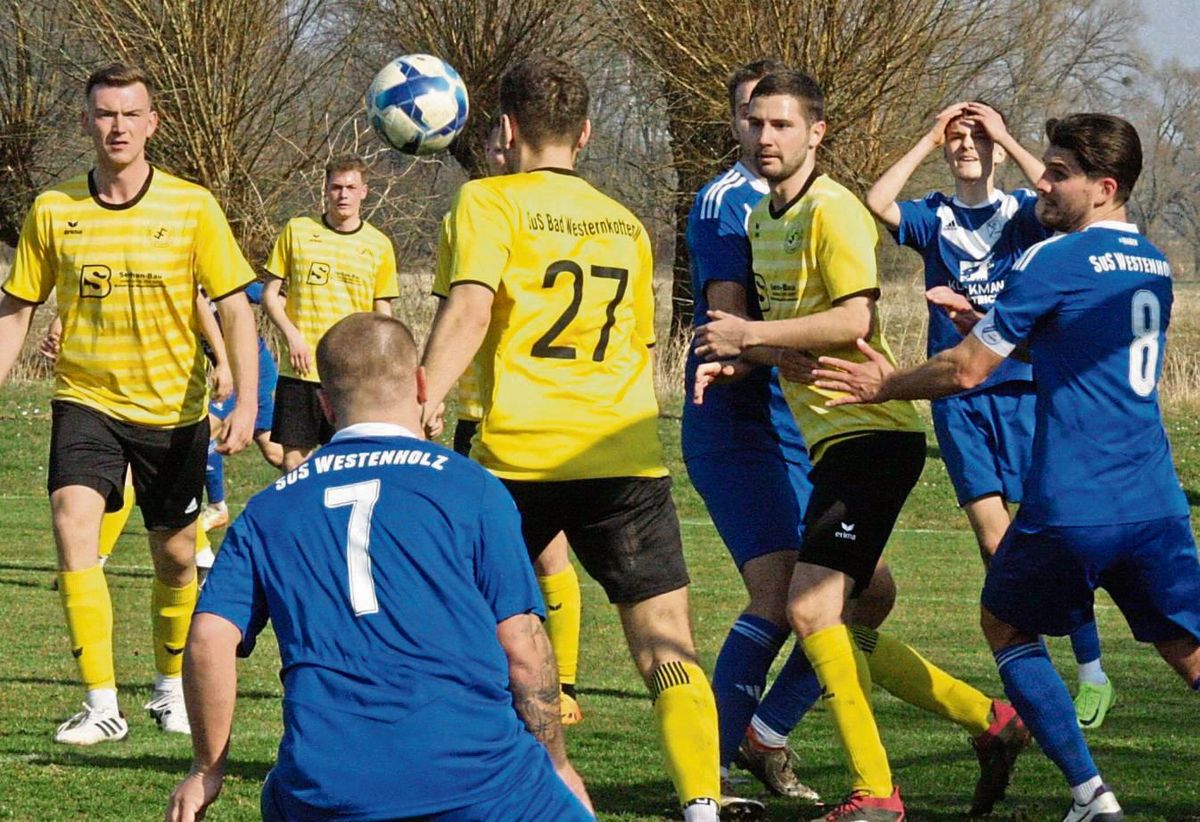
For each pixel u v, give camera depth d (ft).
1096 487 27.55
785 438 33.73
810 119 30.78
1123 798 31.78
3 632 54.54
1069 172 28.66
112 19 144.36
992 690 45.80
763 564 31.99
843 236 30.17
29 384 142.20
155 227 37.09
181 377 38.06
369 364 20.33
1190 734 39.91
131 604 62.75
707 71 138.31
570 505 29.14
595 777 33.78
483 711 18.49
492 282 28.66
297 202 154.10
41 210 37.19
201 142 145.48
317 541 18.94
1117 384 27.73
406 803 17.99
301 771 18.16
